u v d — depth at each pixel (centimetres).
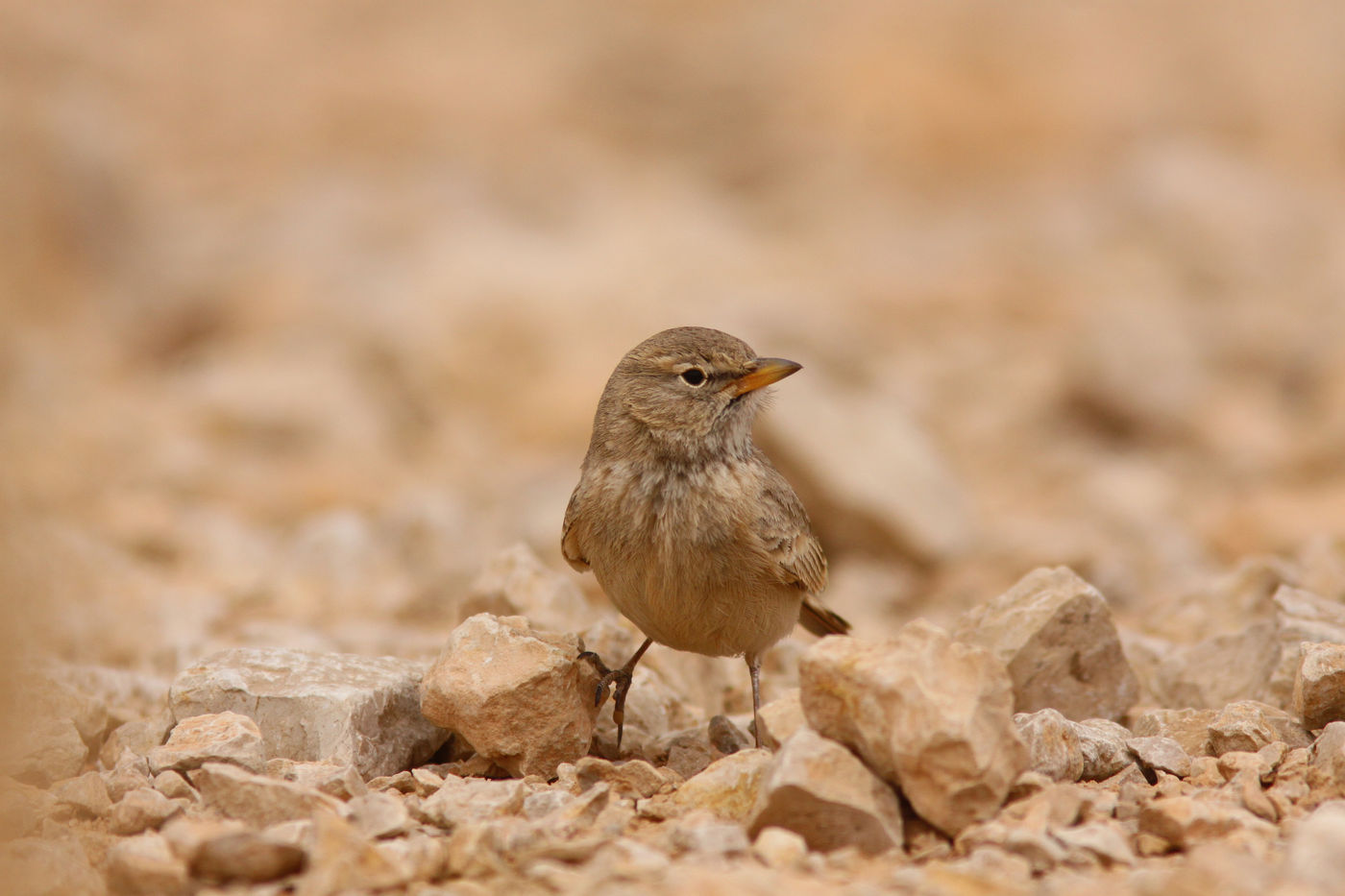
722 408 686
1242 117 3178
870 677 539
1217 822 534
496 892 488
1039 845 511
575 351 1986
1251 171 2809
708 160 3178
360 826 550
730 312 2014
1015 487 1608
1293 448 1641
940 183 3047
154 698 792
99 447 1602
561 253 2264
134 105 3186
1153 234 2578
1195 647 810
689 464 680
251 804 561
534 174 2936
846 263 2578
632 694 753
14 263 2273
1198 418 1753
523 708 645
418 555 1248
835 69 3356
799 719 587
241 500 1542
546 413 1866
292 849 505
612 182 2883
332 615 1083
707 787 581
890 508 1272
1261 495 1483
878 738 539
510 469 1648
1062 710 755
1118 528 1344
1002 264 2564
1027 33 3400
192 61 3400
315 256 2441
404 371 1956
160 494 1500
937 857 529
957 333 2230
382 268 2327
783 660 894
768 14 3672
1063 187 2956
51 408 1695
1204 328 2041
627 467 685
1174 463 1662
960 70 3284
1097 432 1784
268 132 3194
